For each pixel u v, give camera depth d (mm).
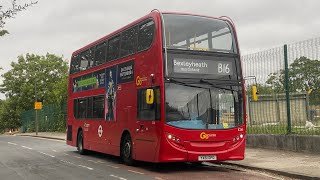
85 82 19000
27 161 16891
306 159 13594
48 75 82375
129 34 14531
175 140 11867
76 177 11836
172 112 11977
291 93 15875
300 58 15336
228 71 12844
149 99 12023
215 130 12266
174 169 13281
